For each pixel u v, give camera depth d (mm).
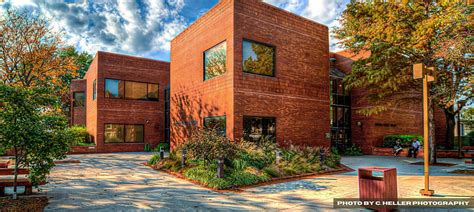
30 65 20656
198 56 15688
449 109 21984
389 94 17844
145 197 7820
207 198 7730
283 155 12508
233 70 12695
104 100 24734
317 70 16156
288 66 14828
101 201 7305
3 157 18938
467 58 11664
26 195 7840
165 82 28359
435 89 15234
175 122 18031
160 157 14992
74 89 30375
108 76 25141
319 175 11625
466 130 31531
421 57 14789
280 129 14211
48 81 23078
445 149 22156
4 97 6855
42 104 7590
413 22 14547
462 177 10922
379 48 14945
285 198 7695
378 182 6305
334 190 8680
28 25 20219
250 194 8203
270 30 14180
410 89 17344
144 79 27109
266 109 13734
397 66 15547
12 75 20016
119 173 12250
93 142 25031
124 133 25703
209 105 14438
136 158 19062
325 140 16172
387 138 22781
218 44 13953
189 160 12203
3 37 19250
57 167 14133
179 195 8094
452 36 12242
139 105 26625
